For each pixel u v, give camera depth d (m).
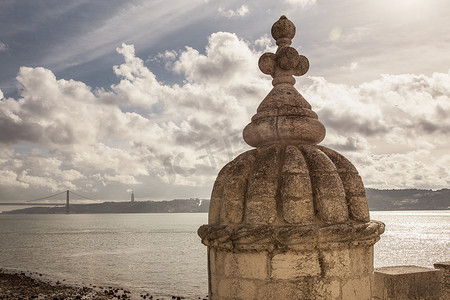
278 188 5.16
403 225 155.88
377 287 6.63
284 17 6.06
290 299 4.88
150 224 183.88
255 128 5.68
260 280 4.98
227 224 5.29
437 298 6.78
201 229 5.61
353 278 5.11
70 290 36.00
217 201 5.66
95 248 73.12
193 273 45.28
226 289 5.25
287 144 5.59
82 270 48.00
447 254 62.84
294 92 5.77
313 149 5.44
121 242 85.69
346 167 5.55
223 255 5.33
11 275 43.84
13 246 78.38
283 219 5.00
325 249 4.96
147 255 61.62
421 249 69.56
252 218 5.05
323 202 5.07
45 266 51.66
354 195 5.38
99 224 188.25
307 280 4.91
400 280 6.54
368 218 5.43
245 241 4.96
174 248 72.19
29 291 35.38
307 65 6.03
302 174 5.13
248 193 5.20
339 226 4.94
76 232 122.69
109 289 36.62
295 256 4.92
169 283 39.66
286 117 5.54
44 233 119.06
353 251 5.16
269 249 4.90
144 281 40.62
